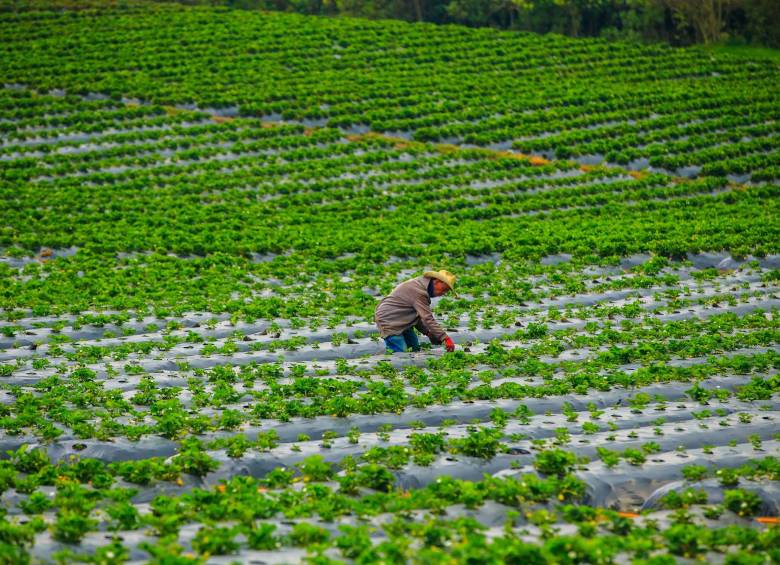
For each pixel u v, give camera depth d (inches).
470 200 5994.1
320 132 7313.0
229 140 7047.2
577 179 6550.2
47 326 3142.2
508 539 1279.5
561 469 1688.0
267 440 1851.6
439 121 7765.8
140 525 1392.7
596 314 3356.3
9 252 4343.0
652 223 5236.2
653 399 2282.2
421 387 2273.6
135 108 7445.9
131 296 3668.8
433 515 1446.9
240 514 1392.7
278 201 5846.5
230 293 3759.8
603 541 1258.6
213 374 2469.2
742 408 2186.3
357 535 1261.1
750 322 3127.5
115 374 2506.2
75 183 5935.0
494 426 2003.0
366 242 4808.1
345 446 1879.9
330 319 3221.0
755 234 4768.7
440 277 2593.5
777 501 1557.6
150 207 5502.0
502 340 2955.2
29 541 1277.1
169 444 1907.0
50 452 1854.1
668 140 7534.5
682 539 1289.4
